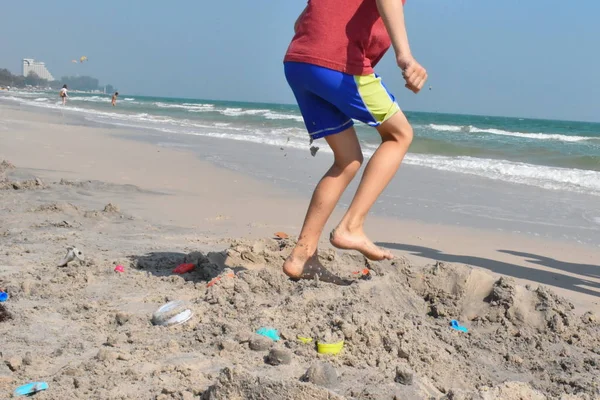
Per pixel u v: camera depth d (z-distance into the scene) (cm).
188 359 288
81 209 692
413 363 307
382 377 273
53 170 1042
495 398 246
